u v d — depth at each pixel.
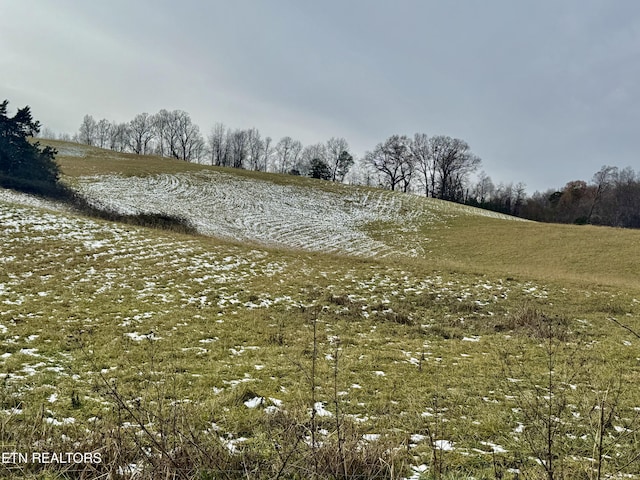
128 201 40.19
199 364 7.97
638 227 71.12
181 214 38.97
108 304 12.41
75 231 21.77
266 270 18.97
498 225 44.69
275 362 8.34
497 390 7.22
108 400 5.82
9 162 35.78
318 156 102.62
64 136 116.75
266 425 5.20
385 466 4.09
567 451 4.93
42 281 14.20
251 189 54.03
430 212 52.19
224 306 13.46
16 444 4.12
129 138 104.44
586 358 9.54
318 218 45.94
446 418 5.91
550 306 15.26
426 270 20.22
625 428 5.61
